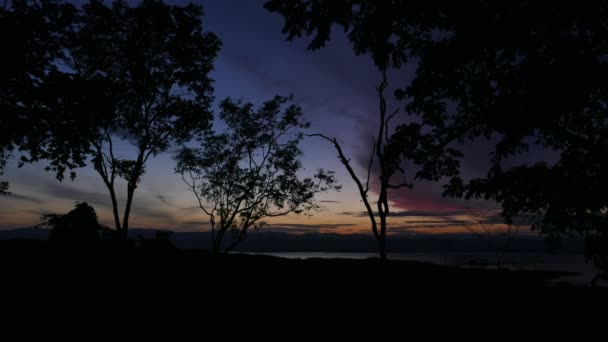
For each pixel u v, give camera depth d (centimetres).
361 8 1038
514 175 970
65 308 1104
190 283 1603
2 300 1113
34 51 1664
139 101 2592
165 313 1151
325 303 1395
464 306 1427
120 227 2550
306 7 984
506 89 1059
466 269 2900
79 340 888
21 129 1680
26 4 1683
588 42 905
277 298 1446
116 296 1285
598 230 869
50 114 1697
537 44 942
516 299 1592
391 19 995
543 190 911
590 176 859
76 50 2298
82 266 1705
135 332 973
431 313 1304
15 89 1633
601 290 1911
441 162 1216
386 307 1369
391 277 1898
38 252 1912
